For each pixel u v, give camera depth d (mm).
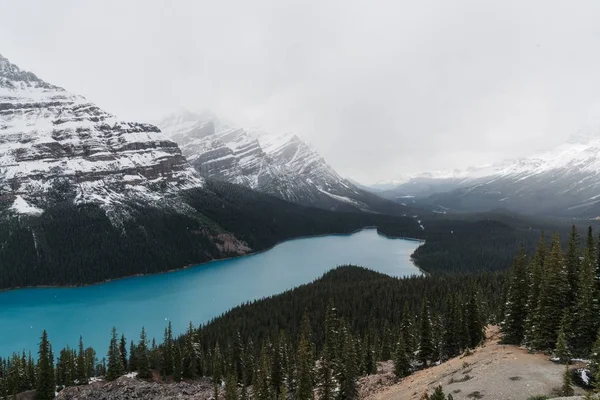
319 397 63250
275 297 168500
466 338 80188
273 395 73250
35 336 156500
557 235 67125
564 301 60500
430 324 80625
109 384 91250
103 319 176375
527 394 45344
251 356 99562
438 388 39125
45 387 88938
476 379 52719
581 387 45312
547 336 59312
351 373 65750
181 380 100438
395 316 129500
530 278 68500
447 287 150000
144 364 99000
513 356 59094
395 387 66875
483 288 140375
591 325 56562
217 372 98500
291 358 88500
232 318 145500
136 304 199750
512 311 69312
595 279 61562
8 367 106688
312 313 140375
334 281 192250
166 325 168625
